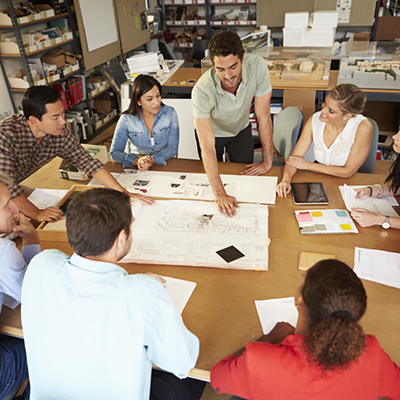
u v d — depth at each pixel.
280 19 6.38
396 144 1.75
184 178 2.11
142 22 6.27
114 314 0.95
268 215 1.76
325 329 0.78
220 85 2.11
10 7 3.63
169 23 7.04
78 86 4.67
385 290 1.32
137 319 0.94
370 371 0.85
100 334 0.95
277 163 2.84
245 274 1.43
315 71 3.70
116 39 5.50
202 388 1.36
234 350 1.14
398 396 0.98
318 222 1.68
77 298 0.96
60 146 1.96
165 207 1.83
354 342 0.77
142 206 1.85
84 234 0.96
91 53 4.88
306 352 0.82
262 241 1.57
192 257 1.51
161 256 1.52
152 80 2.28
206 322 1.24
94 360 0.96
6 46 3.85
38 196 2.00
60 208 1.82
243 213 1.76
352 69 3.53
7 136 1.76
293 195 1.88
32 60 4.09
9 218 1.34
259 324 1.22
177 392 1.26
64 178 2.17
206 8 6.73
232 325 1.22
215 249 1.54
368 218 1.66
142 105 2.33
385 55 3.51
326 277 0.83
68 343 0.97
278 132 2.72
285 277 1.40
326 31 3.67
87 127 4.92
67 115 4.71
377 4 5.99
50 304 0.99
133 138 2.48
